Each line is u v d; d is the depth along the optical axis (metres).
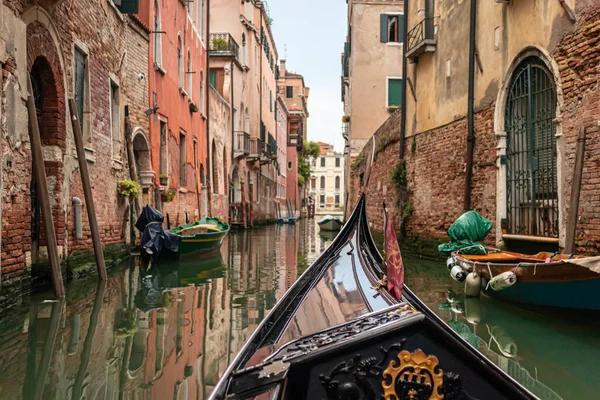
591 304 5.68
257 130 33.56
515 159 9.45
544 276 6.06
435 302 7.46
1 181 6.29
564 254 7.01
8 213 6.52
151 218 11.76
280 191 47.16
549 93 8.38
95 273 9.83
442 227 12.14
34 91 8.12
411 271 10.41
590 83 7.18
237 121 28.38
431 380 2.18
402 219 14.23
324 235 23.89
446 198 11.97
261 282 9.40
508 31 9.45
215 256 13.96
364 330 2.32
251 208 31.31
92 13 10.18
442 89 12.32
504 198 9.65
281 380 2.29
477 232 8.63
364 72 22.97
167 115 15.96
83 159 8.68
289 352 2.49
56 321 6.13
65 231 8.61
